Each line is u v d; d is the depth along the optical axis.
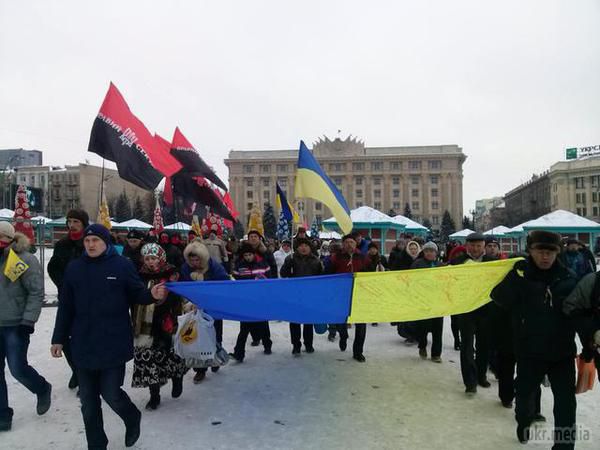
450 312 4.41
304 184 6.16
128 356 3.37
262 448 3.64
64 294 3.34
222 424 4.11
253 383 5.30
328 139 108.31
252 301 4.05
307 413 4.39
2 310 3.90
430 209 103.75
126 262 3.45
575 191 83.00
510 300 3.42
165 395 4.89
